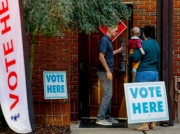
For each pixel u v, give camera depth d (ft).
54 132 24.82
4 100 19.71
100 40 27.68
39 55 26.25
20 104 19.57
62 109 26.35
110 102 28.19
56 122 26.37
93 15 23.97
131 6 29.45
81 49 29.84
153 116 24.82
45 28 21.06
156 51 25.57
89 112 29.96
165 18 26.58
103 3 24.25
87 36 29.78
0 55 19.60
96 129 26.55
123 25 28.07
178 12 29.37
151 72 25.38
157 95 24.97
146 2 29.37
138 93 24.67
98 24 24.52
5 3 19.35
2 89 19.70
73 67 29.17
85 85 29.89
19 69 19.42
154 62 25.54
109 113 28.35
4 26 19.44
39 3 20.81
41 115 26.35
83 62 29.86
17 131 19.65
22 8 19.39
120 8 25.75
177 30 29.40
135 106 24.54
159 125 27.27
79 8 23.27
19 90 19.49
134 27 27.07
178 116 28.35
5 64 19.57
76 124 28.22
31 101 19.65
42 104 26.35
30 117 19.65
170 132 25.31
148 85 24.88
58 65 26.32
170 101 26.81
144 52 25.29
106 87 26.99
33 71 26.25
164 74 26.66
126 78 29.78
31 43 24.07
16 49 19.38
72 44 29.09
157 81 25.55
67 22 21.79
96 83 29.84
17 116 19.63
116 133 25.20
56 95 25.17
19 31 19.35
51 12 20.75
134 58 25.34
